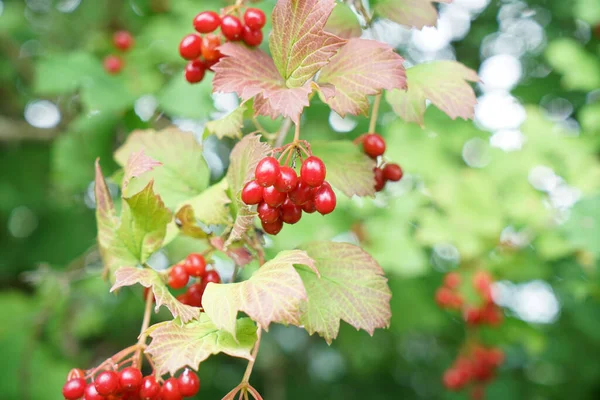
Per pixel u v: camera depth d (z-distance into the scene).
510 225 0.71
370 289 0.41
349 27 0.44
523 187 0.69
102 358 1.15
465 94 0.43
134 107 0.68
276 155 0.44
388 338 1.07
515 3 0.94
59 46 1.02
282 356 1.34
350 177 0.43
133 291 1.00
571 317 0.92
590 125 0.68
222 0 0.81
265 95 0.37
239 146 0.41
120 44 0.74
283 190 0.37
